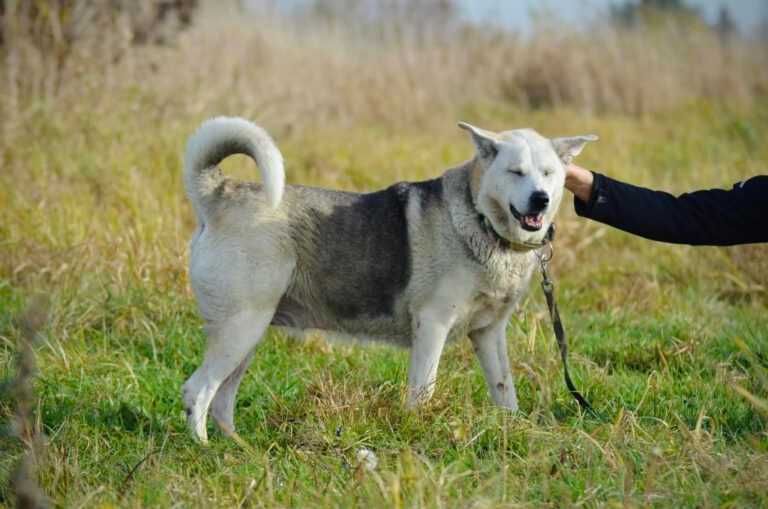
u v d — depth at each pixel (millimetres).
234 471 6250
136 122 13227
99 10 14406
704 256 11453
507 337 8797
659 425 6852
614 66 23062
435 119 19500
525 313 9188
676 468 5898
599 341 9109
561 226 12109
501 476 5719
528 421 6719
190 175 7156
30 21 13906
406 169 14492
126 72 13945
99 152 12281
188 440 6820
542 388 7090
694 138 18766
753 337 8977
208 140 7023
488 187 7047
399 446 6527
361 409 6969
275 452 6680
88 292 9320
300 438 6742
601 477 5949
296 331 7570
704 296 10703
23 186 11422
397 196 7406
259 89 16625
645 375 8289
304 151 15070
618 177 14492
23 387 5430
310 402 7203
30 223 10680
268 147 6840
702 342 8969
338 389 7301
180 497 5652
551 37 23609
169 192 11852
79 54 13703
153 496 5723
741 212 7234
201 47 16609
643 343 8922
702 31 25484
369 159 14945
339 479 5906
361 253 7242
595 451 6242
